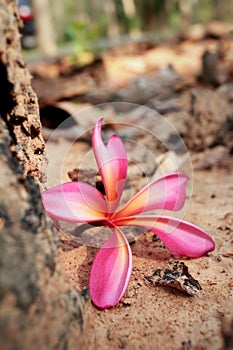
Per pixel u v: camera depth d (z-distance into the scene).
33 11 1.13
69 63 0.91
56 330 0.18
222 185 0.35
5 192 0.20
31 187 0.21
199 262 0.26
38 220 0.20
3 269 0.17
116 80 0.76
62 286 0.20
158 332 0.21
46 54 1.04
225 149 0.42
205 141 0.43
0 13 0.22
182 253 0.25
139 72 0.83
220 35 1.20
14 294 0.17
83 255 0.26
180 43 1.19
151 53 1.05
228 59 0.84
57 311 0.19
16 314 0.17
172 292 0.24
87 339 0.20
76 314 0.19
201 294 0.23
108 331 0.21
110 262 0.23
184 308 0.23
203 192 0.34
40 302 0.18
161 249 0.27
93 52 1.04
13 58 0.22
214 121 0.44
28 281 0.18
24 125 0.24
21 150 0.23
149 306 0.23
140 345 0.21
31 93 0.24
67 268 0.25
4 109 0.23
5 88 0.22
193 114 0.45
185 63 0.92
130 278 0.24
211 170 0.39
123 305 0.23
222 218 0.30
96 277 0.23
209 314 0.22
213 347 0.20
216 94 0.47
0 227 0.19
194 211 0.31
